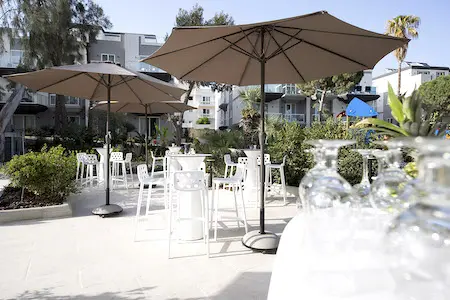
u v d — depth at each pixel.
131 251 3.22
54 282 2.49
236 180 3.79
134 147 14.20
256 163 5.97
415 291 0.59
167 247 3.35
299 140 6.96
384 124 1.69
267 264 2.90
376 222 0.92
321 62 3.77
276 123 11.76
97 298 2.24
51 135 14.73
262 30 3.08
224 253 3.18
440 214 0.56
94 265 2.84
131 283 2.48
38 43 11.89
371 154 1.20
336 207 0.91
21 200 4.95
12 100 13.20
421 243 0.59
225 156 6.93
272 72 4.18
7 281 2.50
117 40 20.98
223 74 4.16
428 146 0.53
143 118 20.12
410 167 1.25
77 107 19.56
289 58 3.78
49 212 4.57
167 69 3.68
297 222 1.31
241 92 17.77
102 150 7.64
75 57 13.92
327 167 0.99
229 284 2.48
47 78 4.71
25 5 11.41
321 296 0.70
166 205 4.70
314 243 0.86
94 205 5.60
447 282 0.57
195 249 3.29
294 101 23.36
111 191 7.21
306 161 6.65
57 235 3.75
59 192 5.14
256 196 5.75
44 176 4.86
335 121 7.23
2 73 16.94
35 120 19.88
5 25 11.61
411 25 17.02
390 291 0.65
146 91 5.79
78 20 14.73
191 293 2.33
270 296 0.99
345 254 0.81
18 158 4.85
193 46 3.21
